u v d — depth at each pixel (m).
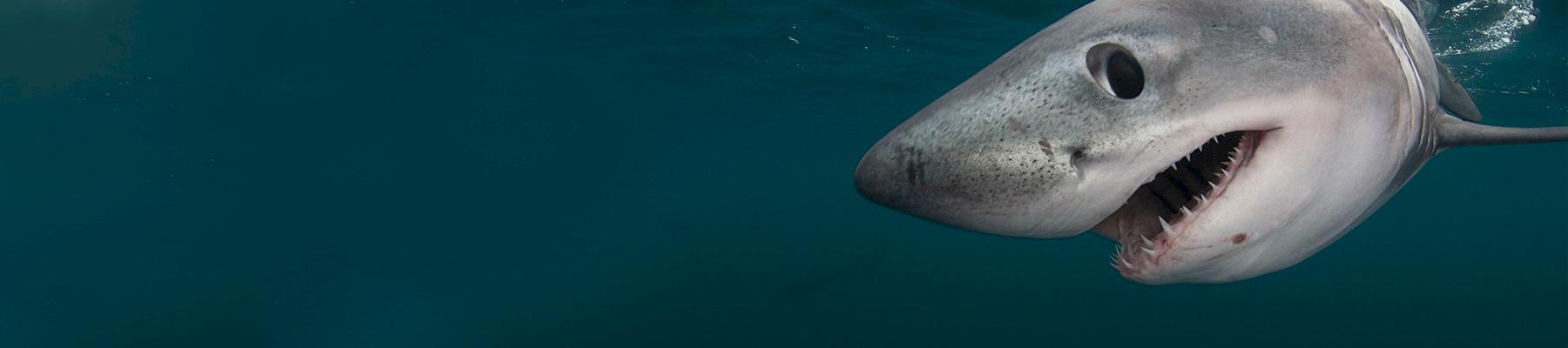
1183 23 1.34
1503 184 54.47
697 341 20.62
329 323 24.44
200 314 24.52
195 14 15.00
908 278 30.03
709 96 23.67
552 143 39.88
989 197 1.31
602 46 16.66
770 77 19.45
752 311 23.78
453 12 14.07
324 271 31.17
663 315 23.44
